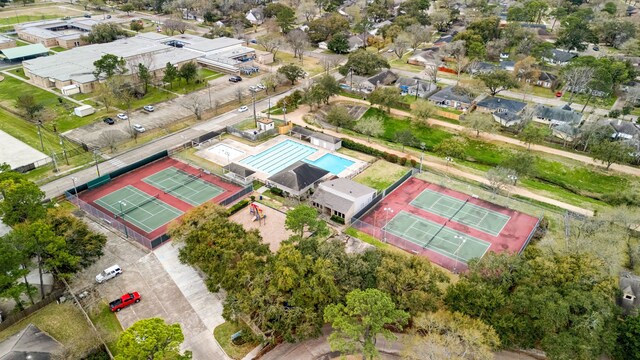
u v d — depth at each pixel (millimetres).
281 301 55000
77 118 119875
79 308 60844
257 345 56375
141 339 45938
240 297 55312
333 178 93562
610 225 75562
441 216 84062
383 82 147125
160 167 99188
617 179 99500
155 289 65062
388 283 56750
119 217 81688
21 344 52438
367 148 106062
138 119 120625
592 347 49562
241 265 58562
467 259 72625
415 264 59406
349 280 57500
